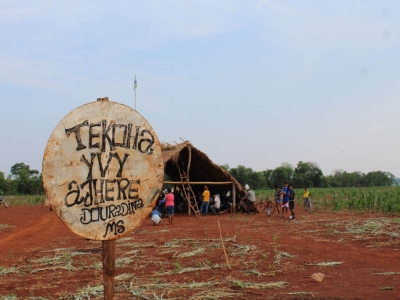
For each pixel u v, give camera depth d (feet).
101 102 15.88
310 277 30.53
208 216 89.35
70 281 31.35
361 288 27.04
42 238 57.88
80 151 15.37
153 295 26.32
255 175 266.98
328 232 53.88
